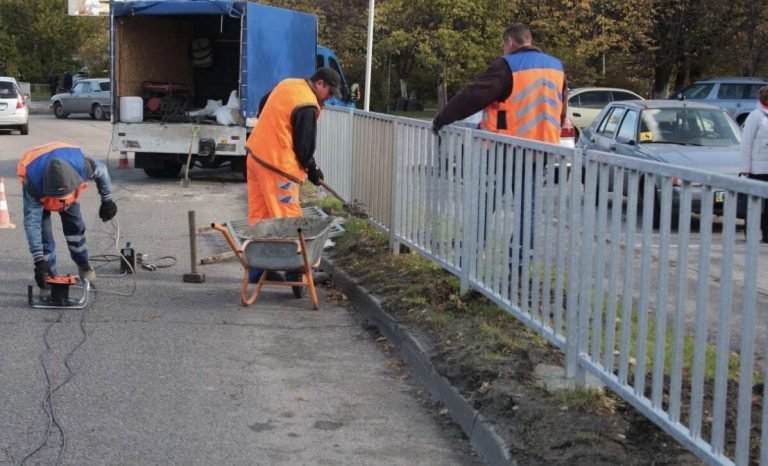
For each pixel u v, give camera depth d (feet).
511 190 21.11
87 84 133.59
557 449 15.14
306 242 25.93
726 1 101.19
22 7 174.81
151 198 49.98
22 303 26.73
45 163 25.73
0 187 39.42
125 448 16.74
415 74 135.13
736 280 15.38
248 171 28.63
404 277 27.61
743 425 12.29
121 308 26.55
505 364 19.10
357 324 25.50
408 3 98.68
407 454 16.83
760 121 35.42
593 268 17.01
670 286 16.20
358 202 35.19
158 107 57.82
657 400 14.58
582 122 86.02
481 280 23.39
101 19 175.01
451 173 25.46
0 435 17.21
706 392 15.84
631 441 15.16
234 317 25.89
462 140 24.36
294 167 28.04
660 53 106.22
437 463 16.46
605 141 47.52
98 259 32.99
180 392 19.76
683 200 13.82
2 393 19.43
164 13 53.98
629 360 15.88
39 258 26.40
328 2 118.11
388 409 19.11
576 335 17.78
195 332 24.31
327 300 28.02
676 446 14.83
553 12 98.17
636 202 15.34
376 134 33.17
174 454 16.53
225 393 19.80
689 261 14.99
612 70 112.27
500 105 24.41
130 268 30.68
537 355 19.62
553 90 24.45
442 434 17.80
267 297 28.32
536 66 24.26
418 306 24.31
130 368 21.25
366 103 63.82
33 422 17.88
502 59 24.34
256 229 26.68
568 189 18.08
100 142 88.58
